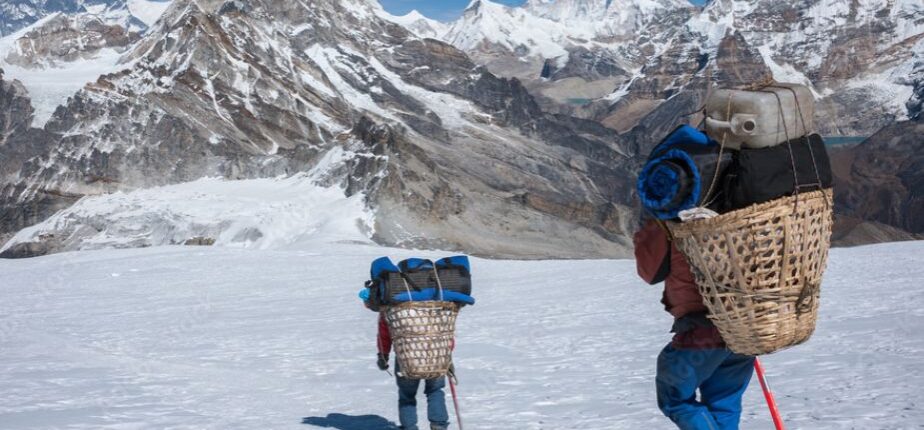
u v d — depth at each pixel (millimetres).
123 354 12602
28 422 6930
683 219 3455
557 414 6746
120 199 190750
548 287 22125
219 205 179125
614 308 16109
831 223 3553
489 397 7762
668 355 3900
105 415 7281
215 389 8844
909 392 6520
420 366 5844
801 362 8445
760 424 5824
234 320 17406
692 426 3838
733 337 3543
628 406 6859
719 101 3490
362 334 14062
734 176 3404
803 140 3457
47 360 11664
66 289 27531
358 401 8102
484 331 13438
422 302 5832
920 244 30578
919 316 11609
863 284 17266
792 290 3434
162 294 24922
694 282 3678
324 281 27469
